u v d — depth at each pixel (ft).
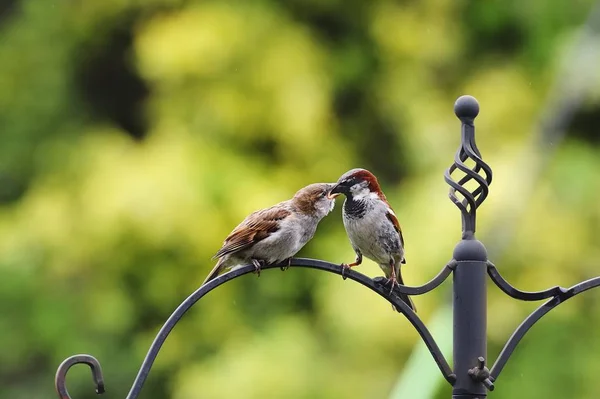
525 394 43.01
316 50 46.85
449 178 15.39
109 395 46.29
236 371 42.01
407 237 41.86
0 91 50.37
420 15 48.88
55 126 50.03
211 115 44.45
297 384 41.55
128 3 48.34
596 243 44.37
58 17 50.72
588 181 44.78
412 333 41.06
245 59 45.01
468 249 15.23
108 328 45.47
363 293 41.78
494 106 46.29
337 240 45.24
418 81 47.85
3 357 47.21
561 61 46.06
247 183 43.39
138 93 51.34
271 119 44.78
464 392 15.08
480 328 15.12
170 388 45.73
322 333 43.78
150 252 43.42
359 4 48.39
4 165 49.39
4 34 51.78
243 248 20.20
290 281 45.47
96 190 43.39
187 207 42.27
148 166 43.50
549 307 15.55
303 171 45.32
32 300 46.03
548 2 48.34
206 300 44.93
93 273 44.91
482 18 48.80
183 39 44.62
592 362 43.24
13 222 46.37
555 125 44.34
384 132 48.49
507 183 42.34
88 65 51.08
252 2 46.44
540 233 43.70
